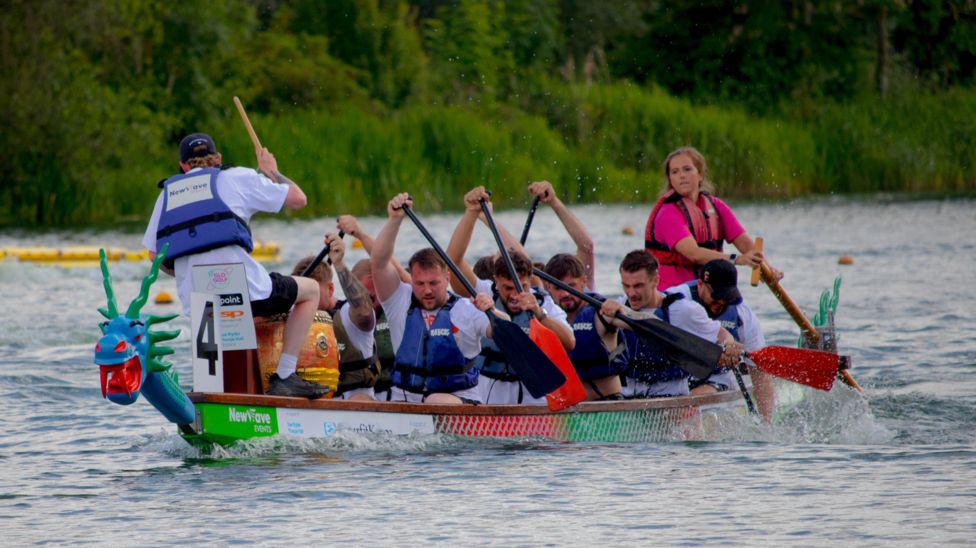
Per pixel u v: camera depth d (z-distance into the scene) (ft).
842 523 65.98
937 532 64.23
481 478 76.02
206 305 79.36
